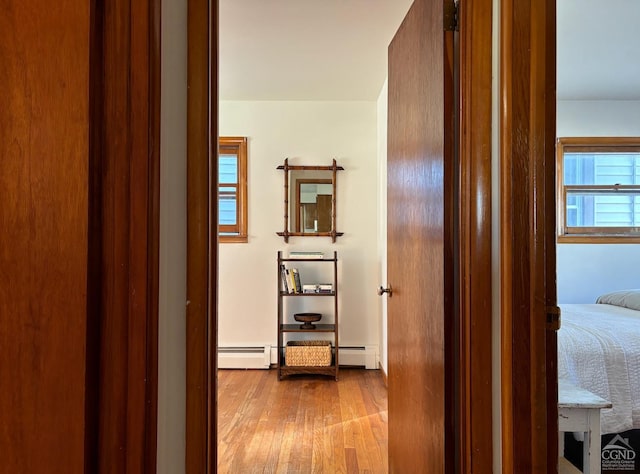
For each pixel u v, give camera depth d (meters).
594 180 4.06
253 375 3.76
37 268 0.64
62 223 0.65
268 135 4.04
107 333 0.71
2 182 0.63
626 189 4.09
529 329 1.16
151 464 0.79
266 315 3.99
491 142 1.25
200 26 1.16
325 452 2.33
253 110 4.04
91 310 0.68
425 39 1.58
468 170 1.27
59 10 0.66
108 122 0.71
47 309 0.64
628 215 4.11
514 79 1.17
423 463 1.56
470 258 1.25
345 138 4.04
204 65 1.17
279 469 2.15
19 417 0.63
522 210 1.17
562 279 4.09
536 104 1.17
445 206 1.39
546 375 1.17
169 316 1.05
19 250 0.64
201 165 1.15
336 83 3.58
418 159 1.67
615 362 1.94
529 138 1.17
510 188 1.17
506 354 1.17
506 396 1.17
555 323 1.17
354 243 4.02
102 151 0.71
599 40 2.80
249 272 4.00
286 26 2.62
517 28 1.18
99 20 0.71
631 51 2.99
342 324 3.99
